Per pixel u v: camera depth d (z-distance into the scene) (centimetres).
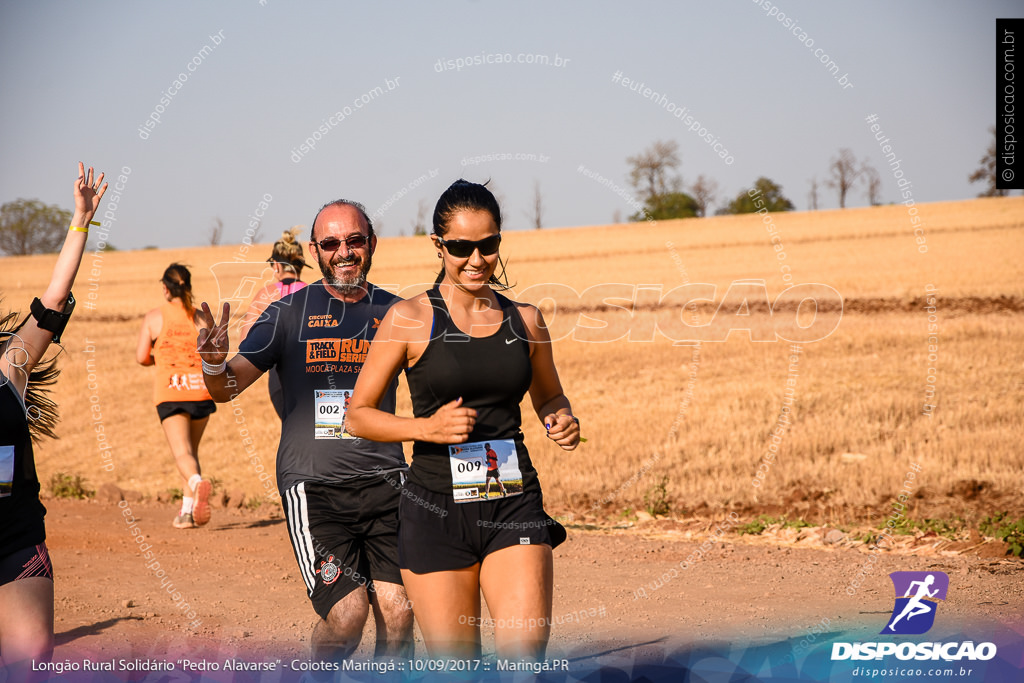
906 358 3709
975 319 4197
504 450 752
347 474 906
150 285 6028
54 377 805
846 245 6475
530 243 7025
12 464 720
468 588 748
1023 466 2402
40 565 715
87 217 797
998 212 7625
